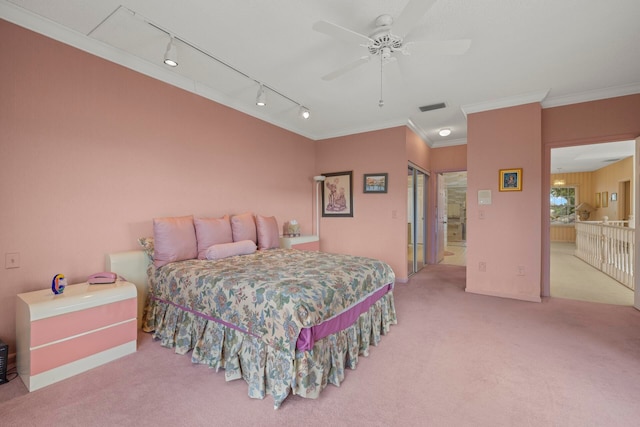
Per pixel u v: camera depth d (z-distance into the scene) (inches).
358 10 80.8
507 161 144.9
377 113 167.3
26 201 84.4
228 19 85.7
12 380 74.3
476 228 152.9
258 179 167.3
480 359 85.7
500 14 82.2
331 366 74.6
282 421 60.4
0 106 79.6
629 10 80.4
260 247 145.3
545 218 149.7
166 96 120.3
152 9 81.5
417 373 78.6
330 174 208.4
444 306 133.1
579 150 246.1
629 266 168.1
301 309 65.2
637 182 129.8
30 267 85.1
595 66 112.7
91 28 90.8
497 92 136.9
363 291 88.8
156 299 102.3
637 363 82.8
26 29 83.8
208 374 77.6
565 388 71.5
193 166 131.4
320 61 110.2
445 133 195.6
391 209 182.2
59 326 74.1
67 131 92.4
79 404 65.2
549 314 122.2
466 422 60.1
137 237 110.7
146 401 66.5
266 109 162.2
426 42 77.8
